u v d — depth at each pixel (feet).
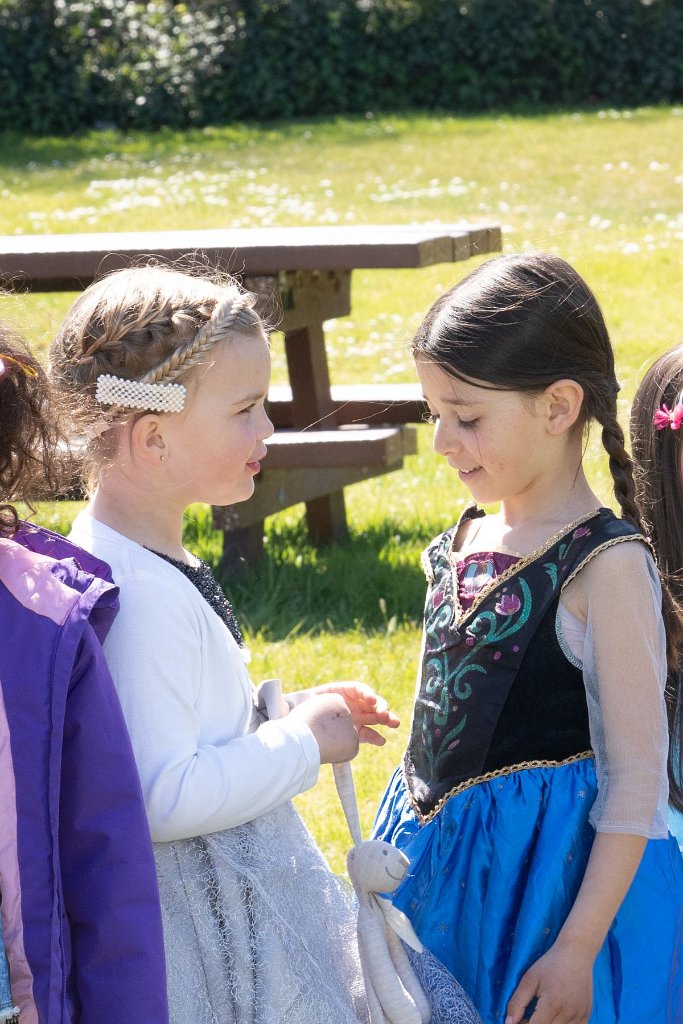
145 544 7.41
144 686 6.87
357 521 22.08
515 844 7.80
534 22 77.41
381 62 77.61
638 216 47.14
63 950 6.35
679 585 9.16
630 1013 7.85
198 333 7.07
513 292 7.69
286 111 76.84
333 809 12.91
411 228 20.13
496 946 7.80
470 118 75.56
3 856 6.33
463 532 8.75
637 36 78.38
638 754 7.45
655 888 7.98
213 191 55.21
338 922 7.77
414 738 8.52
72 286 19.29
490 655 7.89
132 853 6.44
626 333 31.40
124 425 7.18
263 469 18.95
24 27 71.41
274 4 75.87
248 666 15.92
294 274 19.80
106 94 73.51
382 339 33.30
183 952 7.09
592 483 11.24
